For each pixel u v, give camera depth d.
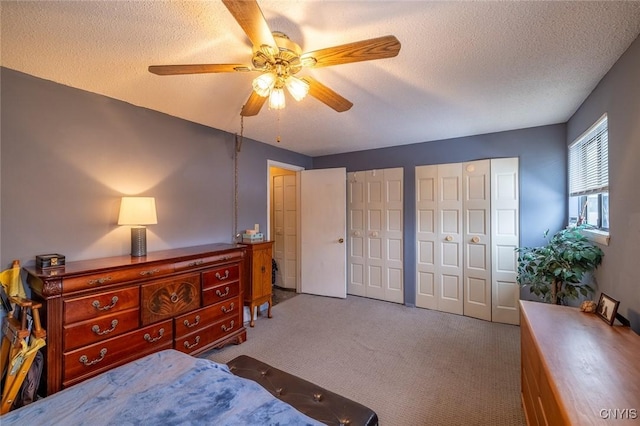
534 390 1.43
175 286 2.30
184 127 2.96
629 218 1.67
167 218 2.81
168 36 1.55
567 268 2.33
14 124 1.92
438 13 1.36
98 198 2.33
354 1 1.28
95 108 2.30
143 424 1.00
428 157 3.88
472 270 3.58
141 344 2.08
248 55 1.73
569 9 1.34
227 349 2.73
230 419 1.04
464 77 2.02
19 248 1.94
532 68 1.90
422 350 2.71
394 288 4.14
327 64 1.44
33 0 1.25
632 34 1.53
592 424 0.84
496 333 3.09
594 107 2.22
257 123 3.10
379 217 4.26
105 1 1.27
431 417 1.84
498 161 3.41
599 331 1.45
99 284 1.87
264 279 3.45
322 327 3.25
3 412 1.58
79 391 1.18
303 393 1.47
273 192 5.05
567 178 3.06
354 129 3.32
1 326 1.82
